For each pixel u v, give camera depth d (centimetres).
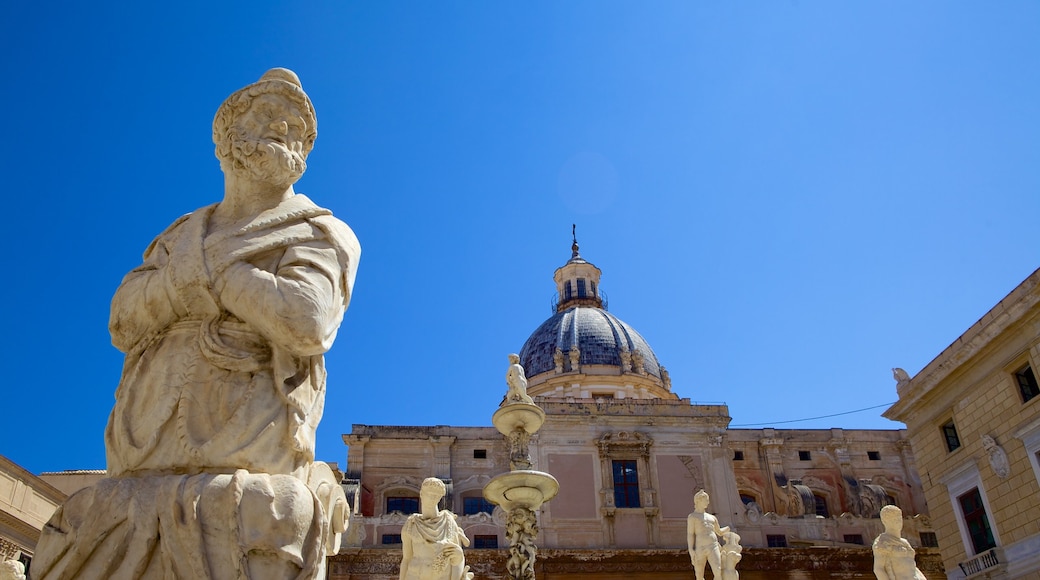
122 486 251
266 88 307
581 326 6128
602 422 4441
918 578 1021
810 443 4981
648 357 6059
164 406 267
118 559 242
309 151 321
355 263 300
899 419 3144
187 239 285
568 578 3906
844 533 4206
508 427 1492
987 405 2675
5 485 2319
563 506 4203
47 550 246
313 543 251
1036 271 2422
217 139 307
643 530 4153
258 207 300
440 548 890
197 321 281
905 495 4850
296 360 277
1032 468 2470
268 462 264
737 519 4206
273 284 267
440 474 4522
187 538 239
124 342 292
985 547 2688
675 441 4409
